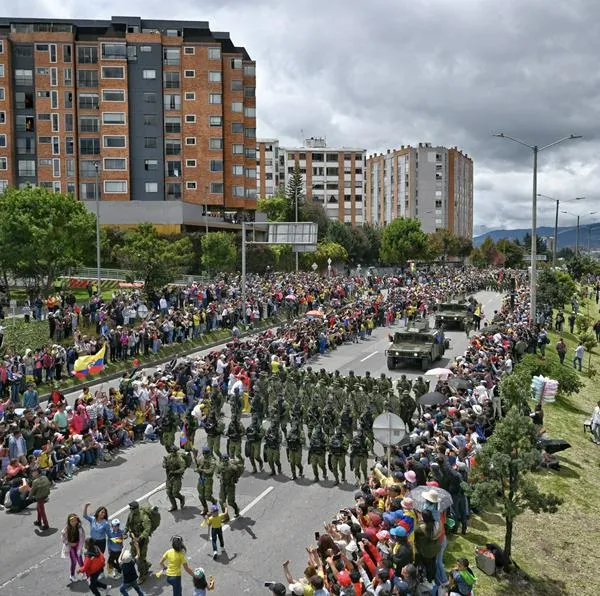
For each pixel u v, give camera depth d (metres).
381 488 14.83
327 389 24.50
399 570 11.96
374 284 71.12
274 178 144.12
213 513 14.27
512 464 14.34
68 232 51.94
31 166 81.56
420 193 153.25
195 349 38.12
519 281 78.12
